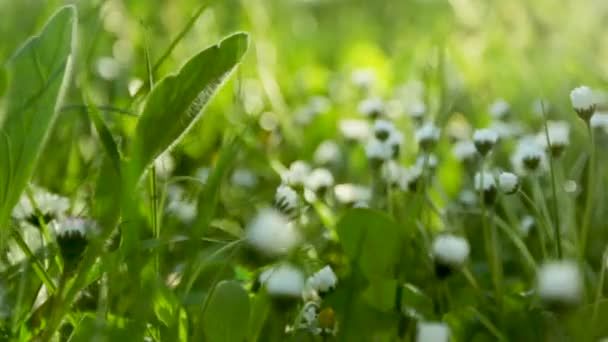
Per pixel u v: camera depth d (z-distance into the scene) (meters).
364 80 1.15
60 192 0.79
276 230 0.58
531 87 1.17
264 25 1.34
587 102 0.67
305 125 1.11
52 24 0.62
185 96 0.61
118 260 0.61
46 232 0.65
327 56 1.65
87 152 0.88
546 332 0.64
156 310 0.62
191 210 0.72
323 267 0.68
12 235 0.63
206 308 0.60
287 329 0.64
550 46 1.26
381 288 0.65
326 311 0.62
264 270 0.69
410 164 0.90
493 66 1.27
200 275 0.69
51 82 0.61
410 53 1.40
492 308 0.67
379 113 0.88
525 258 0.74
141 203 0.69
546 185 0.81
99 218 0.61
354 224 0.66
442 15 1.61
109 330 0.59
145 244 0.62
